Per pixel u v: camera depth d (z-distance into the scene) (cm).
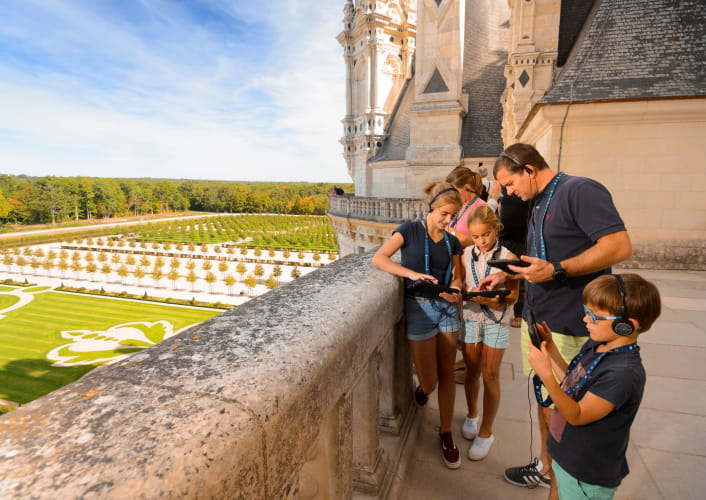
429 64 2583
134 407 91
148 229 13462
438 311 254
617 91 834
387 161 3288
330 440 160
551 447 183
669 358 433
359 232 2744
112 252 9325
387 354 260
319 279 225
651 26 909
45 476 68
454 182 292
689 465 274
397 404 277
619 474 168
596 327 161
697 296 645
